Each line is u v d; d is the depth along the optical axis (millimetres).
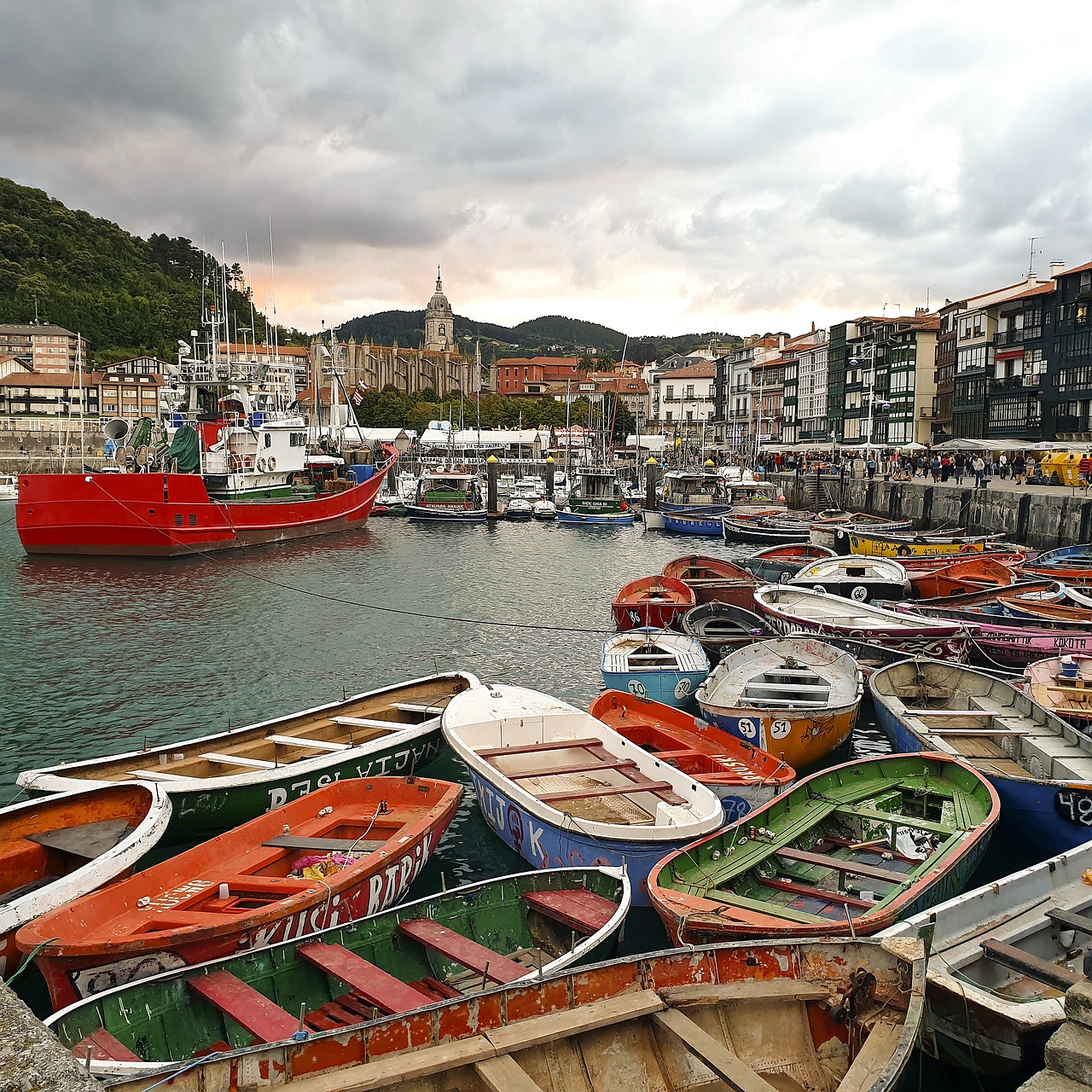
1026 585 35344
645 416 194500
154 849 16641
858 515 71500
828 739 20047
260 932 11891
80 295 176375
